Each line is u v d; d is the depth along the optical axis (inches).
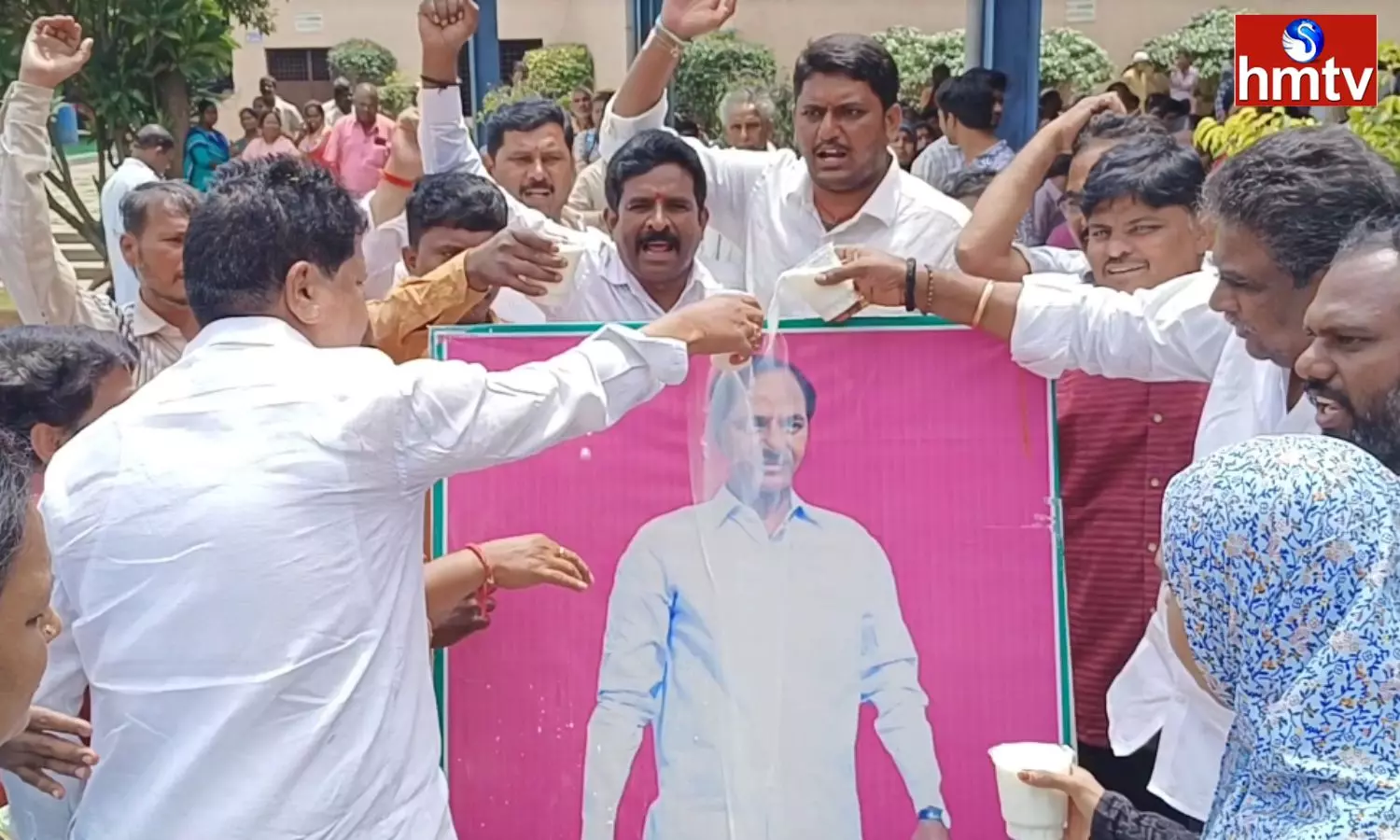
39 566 49.9
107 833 69.9
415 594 73.9
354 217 75.2
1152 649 91.4
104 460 70.5
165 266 133.7
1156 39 469.4
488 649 93.0
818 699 91.9
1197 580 53.3
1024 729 91.2
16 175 141.3
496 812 92.9
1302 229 71.6
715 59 448.5
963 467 91.5
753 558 92.0
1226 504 52.3
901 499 91.7
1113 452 100.6
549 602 92.7
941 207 132.0
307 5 671.1
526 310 121.5
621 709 92.4
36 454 87.4
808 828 91.8
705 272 127.3
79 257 425.7
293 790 67.6
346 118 417.7
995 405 91.3
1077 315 87.7
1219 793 56.8
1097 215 104.3
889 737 91.8
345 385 69.9
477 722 93.0
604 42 637.9
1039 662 91.2
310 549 68.4
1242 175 74.6
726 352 84.1
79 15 365.4
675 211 119.0
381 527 71.2
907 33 480.4
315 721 68.3
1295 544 50.8
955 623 91.6
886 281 88.9
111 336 95.1
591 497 92.6
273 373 70.6
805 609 92.0
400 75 594.9
